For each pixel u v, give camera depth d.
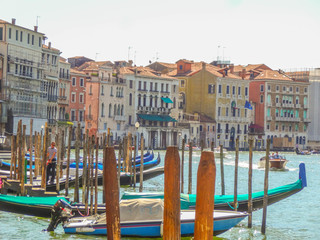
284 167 74.31
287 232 27.89
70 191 38.12
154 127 129.62
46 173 34.44
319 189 48.75
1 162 45.00
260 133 147.12
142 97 130.25
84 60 141.50
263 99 148.12
